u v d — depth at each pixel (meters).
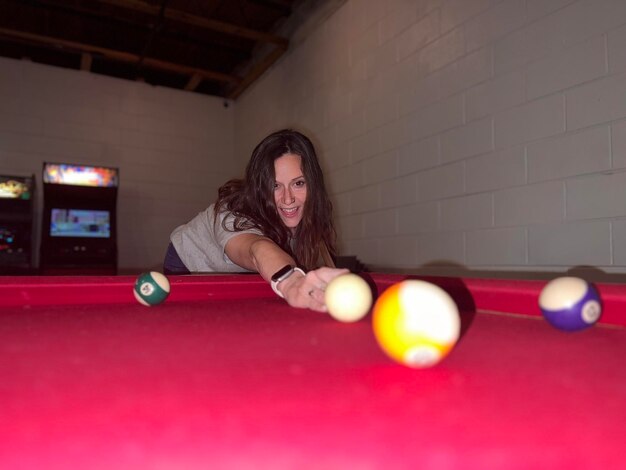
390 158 4.09
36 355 0.79
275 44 6.05
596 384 0.64
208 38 6.47
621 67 2.45
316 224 2.01
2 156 6.23
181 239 2.29
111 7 5.69
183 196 7.17
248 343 0.88
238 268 2.15
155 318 1.19
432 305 0.71
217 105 7.49
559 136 2.73
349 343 0.88
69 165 6.00
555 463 0.43
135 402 0.56
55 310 1.34
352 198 4.59
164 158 7.11
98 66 6.86
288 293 1.30
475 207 3.25
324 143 5.10
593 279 2.55
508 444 0.46
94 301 1.49
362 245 4.43
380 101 4.23
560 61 2.73
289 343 0.88
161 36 6.22
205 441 0.45
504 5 3.06
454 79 3.45
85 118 6.68
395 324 0.69
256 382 0.64
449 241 3.46
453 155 3.44
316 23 5.30
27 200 5.79
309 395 0.59
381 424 0.50
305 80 5.52
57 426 0.49
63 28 6.09
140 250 6.86
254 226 1.80
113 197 6.12
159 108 7.12
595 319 0.97
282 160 1.87
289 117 5.89
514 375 0.68
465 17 3.35
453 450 0.44
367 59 4.43
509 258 3.01
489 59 3.17
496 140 3.11
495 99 3.12
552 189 2.76
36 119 6.43
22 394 0.59
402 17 3.99
